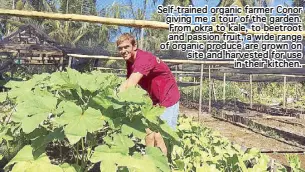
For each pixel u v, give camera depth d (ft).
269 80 70.49
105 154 6.31
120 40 10.97
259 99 92.32
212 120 54.39
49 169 6.41
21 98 7.90
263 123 50.93
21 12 19.25
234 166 10.96
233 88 93.86
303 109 70.03
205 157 11.78
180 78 95.91
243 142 34.76
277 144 33.94
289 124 51.39
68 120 6.34
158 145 10.46
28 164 6.44
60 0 76.84
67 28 71.31
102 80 8.72
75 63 50.80
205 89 93.09
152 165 6.43
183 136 14.46
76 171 6.87
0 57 51.19
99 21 19.71
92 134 7.33
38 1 76.18
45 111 6.78
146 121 7.44
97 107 7.06
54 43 43.68
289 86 95.25
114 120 6.81
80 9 76.48
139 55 11.09
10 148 8.63
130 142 6.73
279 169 10.66
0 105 9.83
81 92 7.55
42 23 66.49
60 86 7.37
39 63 55.16
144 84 12.26
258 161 11.95
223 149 13.61
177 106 12.12
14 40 46.26
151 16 84.28
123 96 7.22
